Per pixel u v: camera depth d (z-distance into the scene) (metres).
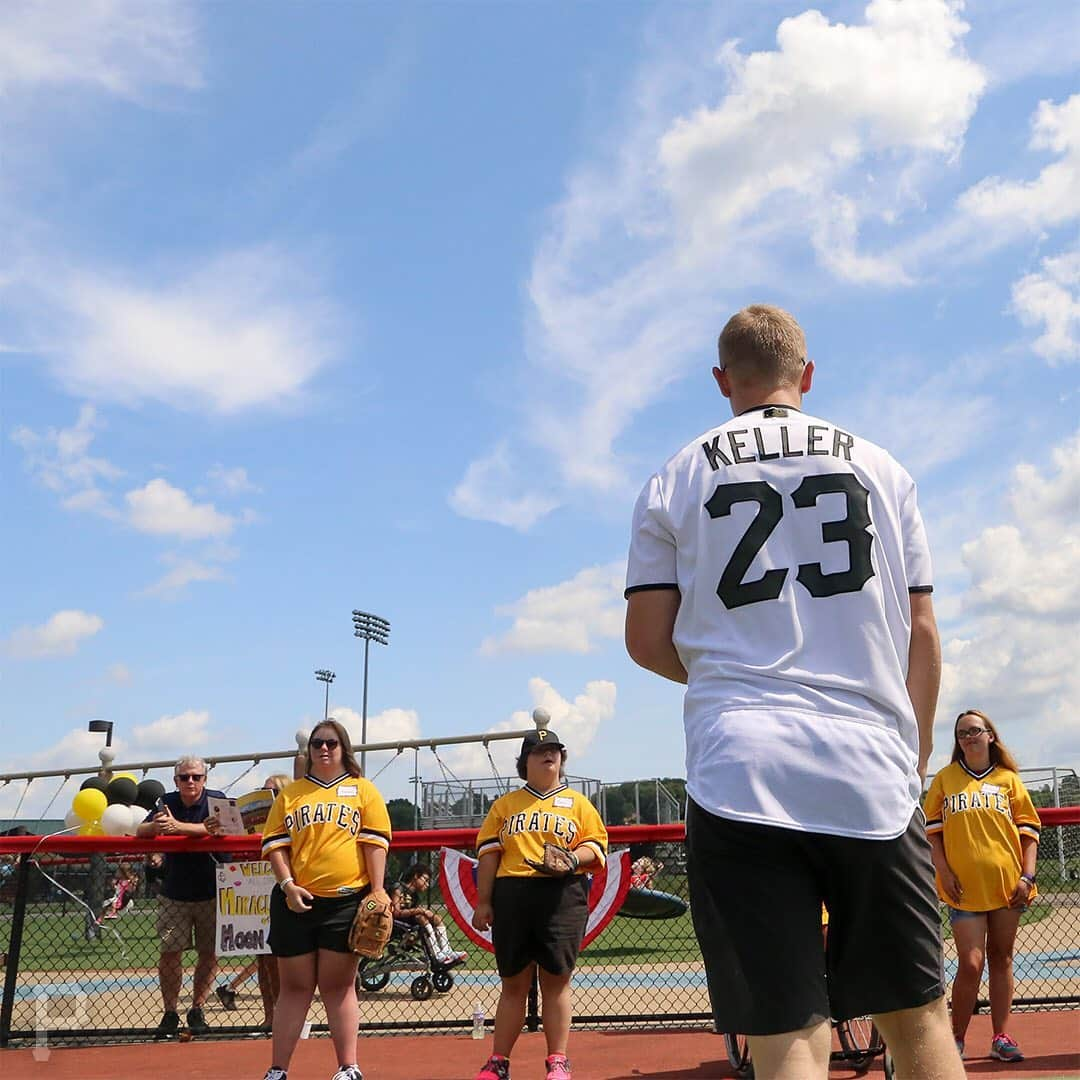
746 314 2.60
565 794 5.88
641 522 2.39
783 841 2.02
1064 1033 6.98
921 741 2.32
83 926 8.60
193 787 8.27
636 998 9.09
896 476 2.38
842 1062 6.08
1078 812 7.63
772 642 2.17
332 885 5.59
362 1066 6.70
